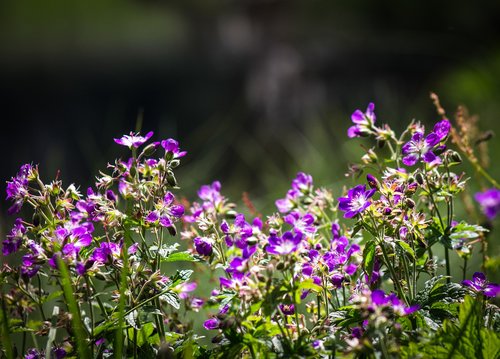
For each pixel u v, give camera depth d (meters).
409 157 2.68
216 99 17.09
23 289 2.74
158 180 2.72
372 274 2.83
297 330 2.53
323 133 9.70
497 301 2.92
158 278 2.60
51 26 32.72
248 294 2.40
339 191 6.49
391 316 2.47
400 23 20.98
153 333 2.89
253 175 9.48
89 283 2.65
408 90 14.20
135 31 33.22
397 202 2.70
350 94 14.60
